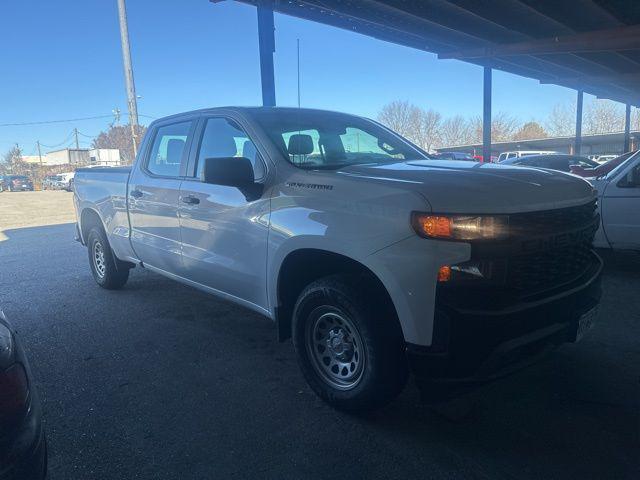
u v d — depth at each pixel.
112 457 2.78
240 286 3.82
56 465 2.71
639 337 4.25
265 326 4.84
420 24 12.36
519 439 2.87
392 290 2.69
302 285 3.54
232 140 3.99
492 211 2.57
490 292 2.58
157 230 4.74
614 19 12.95
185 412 3.25
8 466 1.82
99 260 6.26
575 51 13.90
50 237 11.93
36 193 42.25
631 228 5.89
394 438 2.91
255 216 3.54
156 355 4.18
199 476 2.61
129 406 3.34
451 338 2.54
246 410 3.26
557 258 2.87
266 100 9.11
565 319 2.86
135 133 21.36
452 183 2.79
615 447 2.77
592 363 3.79
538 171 3.28
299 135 3.79
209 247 4.04
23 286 6.64
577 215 3.01
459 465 2.65
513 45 14.59
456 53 15.48
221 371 3.85
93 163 61.81
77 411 3.29
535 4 11.77
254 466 2.68
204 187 4.07
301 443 2.88
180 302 5.66
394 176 3.01
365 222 2.82
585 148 50.59
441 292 2.56
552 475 2.55
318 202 3.11
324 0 9.77
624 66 19.06
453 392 2.70
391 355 2.87
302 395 3.45
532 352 2.81
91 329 4.84
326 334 3.23
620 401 3.25
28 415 1.95
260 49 9.03
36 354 4.27
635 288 5.64
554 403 3.25
